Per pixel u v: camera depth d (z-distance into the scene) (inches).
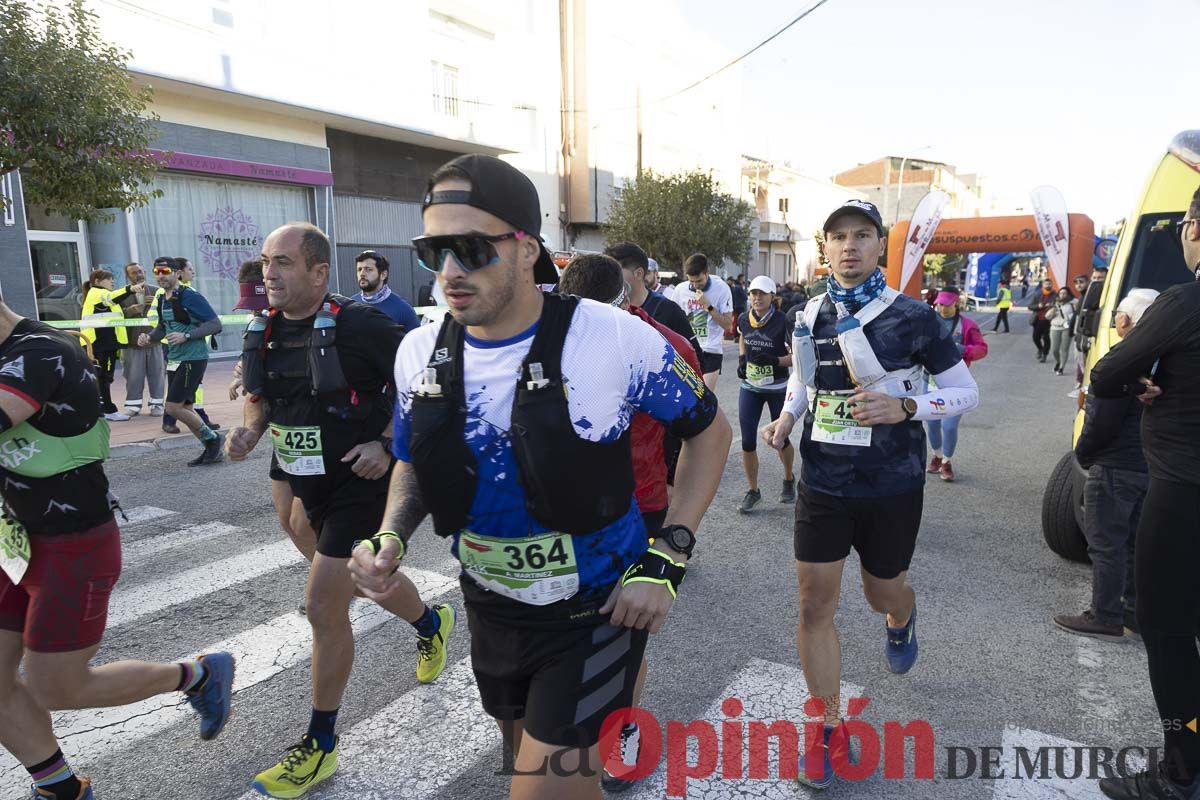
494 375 59.7
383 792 99.6
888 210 2511.1
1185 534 87.4
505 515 61.8
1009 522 216.1
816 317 105.3
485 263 56.2
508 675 67.0
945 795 98.3
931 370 101.7
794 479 244.5
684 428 65.8
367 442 99.0
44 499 82.1
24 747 88.4
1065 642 141.4
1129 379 90.8
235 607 158.1
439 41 778.2
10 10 290.7
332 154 687.1
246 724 116.0
